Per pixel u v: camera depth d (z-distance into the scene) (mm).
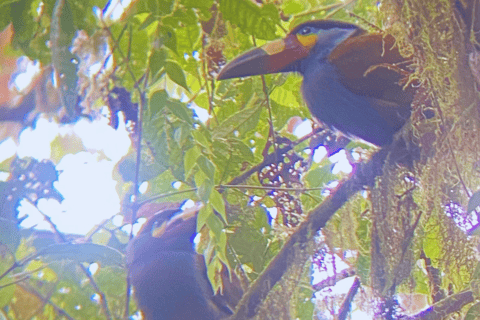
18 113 6488
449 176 6000
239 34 7402
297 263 6336
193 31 6348
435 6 5945
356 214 6828
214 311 7809
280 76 8102
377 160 6566
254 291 6266
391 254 6457
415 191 6535
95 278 7309
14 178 6508
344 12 8133
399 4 6074
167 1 4984
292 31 7828
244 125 7785
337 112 7402
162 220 8109
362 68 7141
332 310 6539
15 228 6281
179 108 5266
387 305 6453
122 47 5402
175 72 5191
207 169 5078
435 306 6285
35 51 4934
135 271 7930
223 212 5082
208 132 5738
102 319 7188
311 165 8539
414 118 6184
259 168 8094
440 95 5957
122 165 7137
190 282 7809
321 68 7473
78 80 5156
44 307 7172
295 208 7812
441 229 6055
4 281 6500
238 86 8102
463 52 5957
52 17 4660
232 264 7793
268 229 7910
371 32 7770
